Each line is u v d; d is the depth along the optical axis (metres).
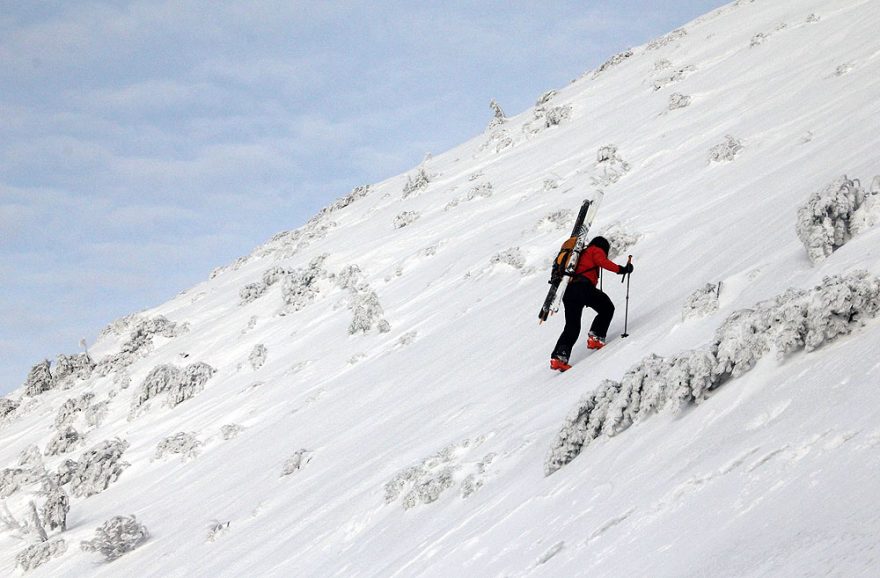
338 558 15.33
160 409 51.97
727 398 8.74
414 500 14.86
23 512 44.34
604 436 10.62
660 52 70.50
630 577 6.36
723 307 13.42
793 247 14.13
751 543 5.60
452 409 20.75
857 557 4.62
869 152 18.44
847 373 7.30
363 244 60.44
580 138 56.72
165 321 66.38
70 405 58.03
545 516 9.34
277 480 27.42
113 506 40.28
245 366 50.97
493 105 86.25
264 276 64.38
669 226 26.80
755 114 37.56
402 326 40.47
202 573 21.44
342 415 30.95
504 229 45.31
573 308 17.38
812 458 6.25
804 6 58.28
